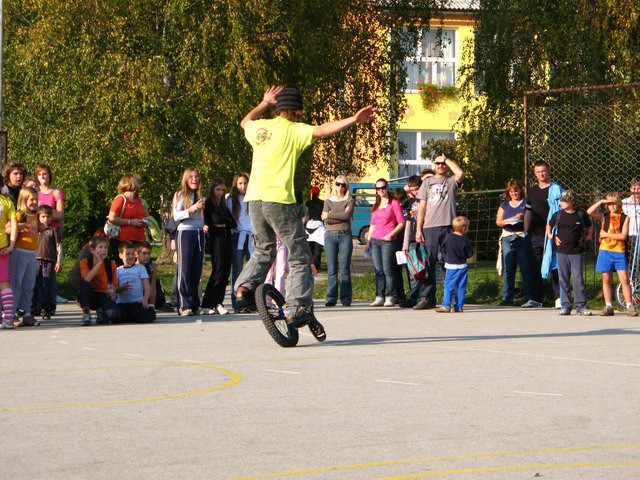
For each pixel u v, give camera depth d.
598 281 17.69
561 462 5.19
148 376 8.23
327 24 30.75
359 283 20.61
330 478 4.88
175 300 15.70
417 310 15.76
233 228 15.07
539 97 27.09
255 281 10.05
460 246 15.12
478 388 7.54
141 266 13.58
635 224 15.49
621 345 10.40
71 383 7.86
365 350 9.95
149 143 25.97
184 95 26.70
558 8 27.48
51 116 28.06
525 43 29.20
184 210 14.81
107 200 28.00
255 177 9.84
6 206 12.62
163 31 27.16
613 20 26.03
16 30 29.06
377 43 35.28
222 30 26.42
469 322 13.35
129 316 13.54
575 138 22.25
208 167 26.53
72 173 26.88
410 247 16.33
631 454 5.37
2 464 5.21
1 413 6.61
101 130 26.59
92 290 13.24
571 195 14.63
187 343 10.73
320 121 33.00
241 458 5.32
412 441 5.71
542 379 7.98
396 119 36.53
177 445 5.63
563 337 11.24
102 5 26.47
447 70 50.34
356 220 42.91
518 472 4.98
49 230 14.24
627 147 22.39
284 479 4.87
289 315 10.13
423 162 50.91
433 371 8.44
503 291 17.09
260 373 8.36
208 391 7.45
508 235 16.94
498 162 31.25
